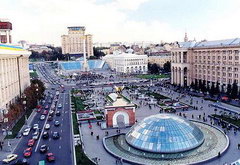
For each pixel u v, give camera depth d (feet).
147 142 222.28
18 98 397.60
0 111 333.62
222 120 309.63
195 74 608.60
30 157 223.51
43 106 432.66
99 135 274.16
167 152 212.64
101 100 467.11
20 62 466.29
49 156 218.38
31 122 335.47
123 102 304.30
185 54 618.03
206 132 268.82
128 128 295.07
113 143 249.75
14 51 403.34
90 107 409.69
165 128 226.38
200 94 504.84
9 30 509.35
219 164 194.39
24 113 379.96
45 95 527.40
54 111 395.14
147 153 217.36
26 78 529.86
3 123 312.91
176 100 450.30
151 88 597.11
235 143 235.81
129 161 202.49
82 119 334.65
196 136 230.48
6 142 262.88
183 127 230.48
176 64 630.74
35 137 269.44
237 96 445.37
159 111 376.07
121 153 222.69
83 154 220.23
